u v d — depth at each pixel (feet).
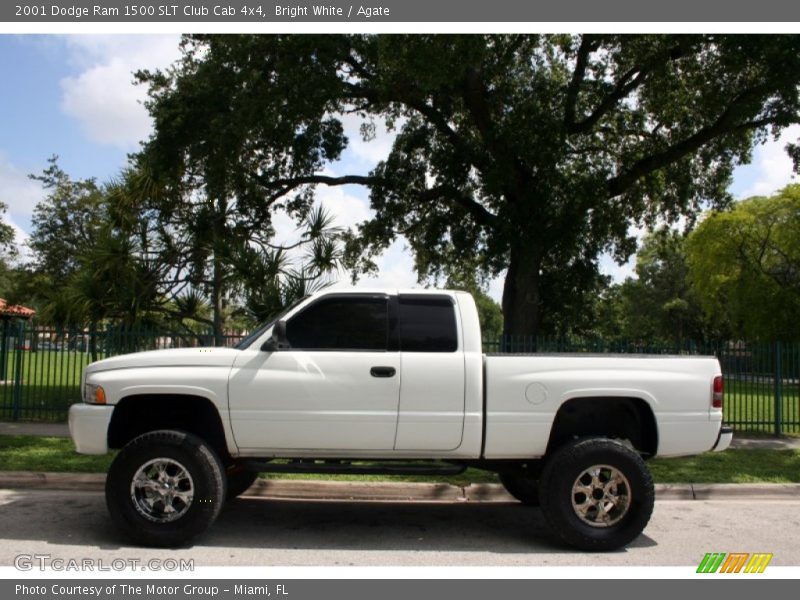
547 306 73.72
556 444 21.75
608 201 69.62
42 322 47.37
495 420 20.33
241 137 52.08
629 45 55.72
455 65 45.98
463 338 20.70
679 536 22.09
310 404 20.01
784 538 21.93
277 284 40.63
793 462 34.53
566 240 60.23
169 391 19.97
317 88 54.24
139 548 19.43
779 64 48.62
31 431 38.86
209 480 19.40
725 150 66.80
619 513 20.01
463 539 21.31
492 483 27.89
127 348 44.11
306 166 64.80
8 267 151.43
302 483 27.20
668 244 80.79
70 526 21.62
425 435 20.17
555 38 63.36
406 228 74.23
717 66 53.93
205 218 51.11
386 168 69.31
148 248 49.34
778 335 111.86
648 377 20.81
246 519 23.24
